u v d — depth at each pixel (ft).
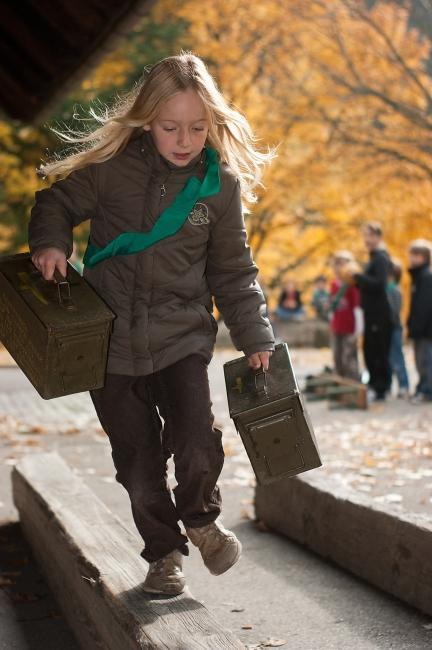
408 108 83.76
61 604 17.74
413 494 25.98
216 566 13.65
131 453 13.51
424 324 48.21
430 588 16.22
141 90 12.64
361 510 18.45
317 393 48.73
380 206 92.73
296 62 88.17
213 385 58.70
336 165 90.38
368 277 48.62
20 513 22.90
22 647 16.05
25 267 13.12
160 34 83.76
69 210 13.11
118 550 16.01
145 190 13.03
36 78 35.40
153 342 13.14
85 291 12.55
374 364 49.47
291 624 16.30
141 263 13.01
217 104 12.64
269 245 115.14
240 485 28.07
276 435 12.91
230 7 85.40
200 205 13.08
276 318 106.11
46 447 36.19
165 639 11.84
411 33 83.61
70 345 11.98
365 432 38.63
